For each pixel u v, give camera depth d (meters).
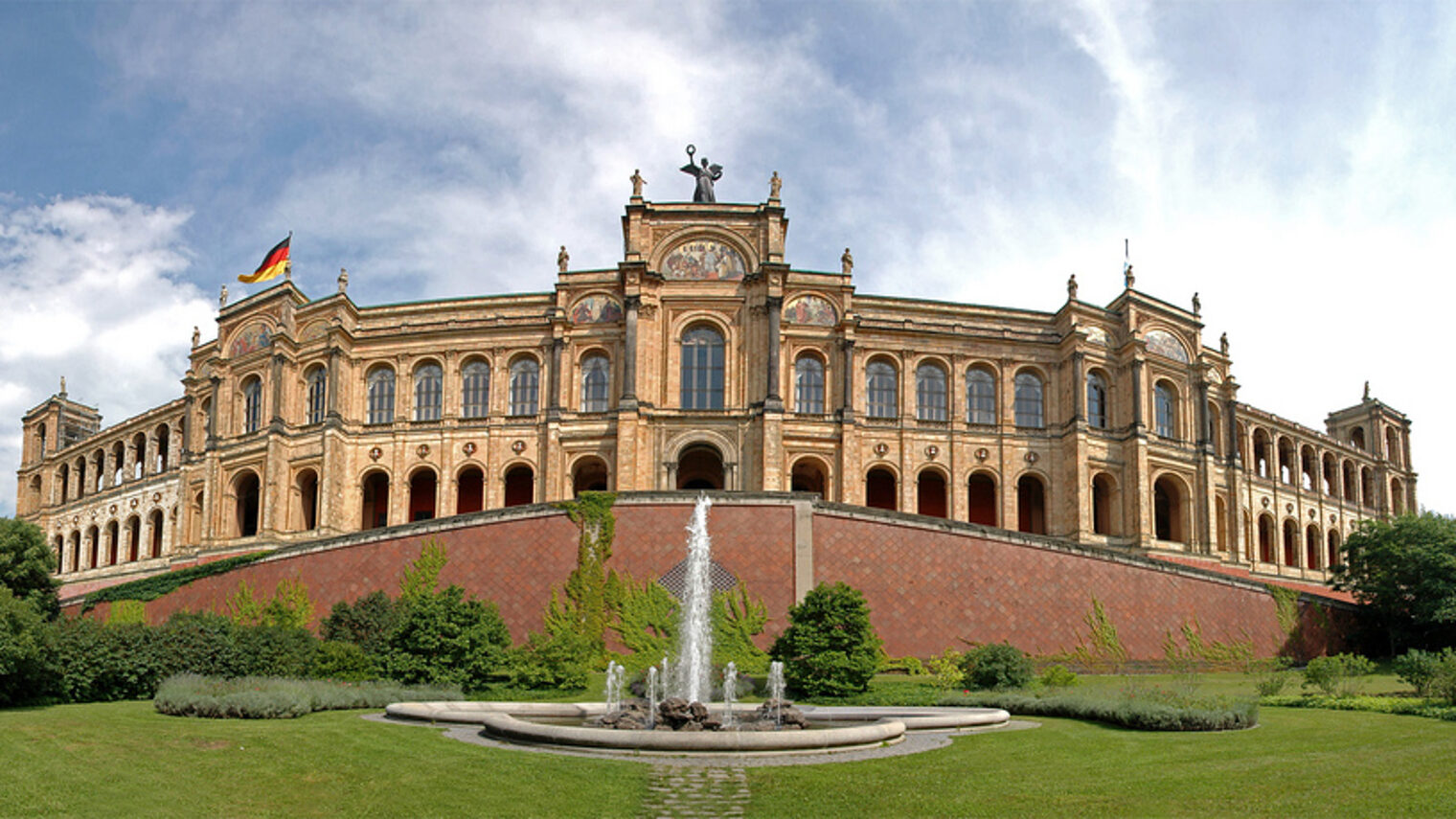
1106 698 37.53
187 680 37.56
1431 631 65.88
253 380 84.75
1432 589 63.88
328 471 77.75
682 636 53.19
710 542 54.75
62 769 23.22
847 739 27.61
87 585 96.88
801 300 80.62
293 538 79.06
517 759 25.56
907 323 82.00
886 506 83.44
